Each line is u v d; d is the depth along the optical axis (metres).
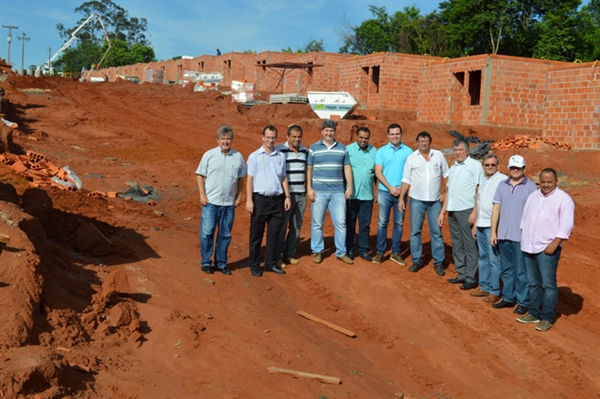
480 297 8.43
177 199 14.24
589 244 11.86
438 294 8.48
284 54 48.50
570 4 41.41
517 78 27.59
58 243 8.23
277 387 5.41
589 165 18.36
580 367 6.54
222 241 8.67
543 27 40.88
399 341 7.02
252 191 8.77
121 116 28.64
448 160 20.41
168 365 5.55
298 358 6.20
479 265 8.45
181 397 4.93
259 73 50.28
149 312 6.61
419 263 9.39
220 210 8.55
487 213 8.16
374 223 12.95
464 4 44.38
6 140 15.36
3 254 5.70
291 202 9.27
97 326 5.93
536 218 7.31
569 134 22.33
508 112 27.75
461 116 29.58
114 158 18.20
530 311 7.61
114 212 11.70
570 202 7.13
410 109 35.06
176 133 25.84
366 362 6.40
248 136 26.31
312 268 9.33
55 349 5.14
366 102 36.94
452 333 7.25
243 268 9.15
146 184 15.03
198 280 8.12
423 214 9.19
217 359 5.82
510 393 5.93
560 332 7.39
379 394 5.64
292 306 7.80
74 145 20.22
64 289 6.30
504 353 6.79
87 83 37.62
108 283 6.46
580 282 9.45
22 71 47.25
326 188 9.36
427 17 53.84
